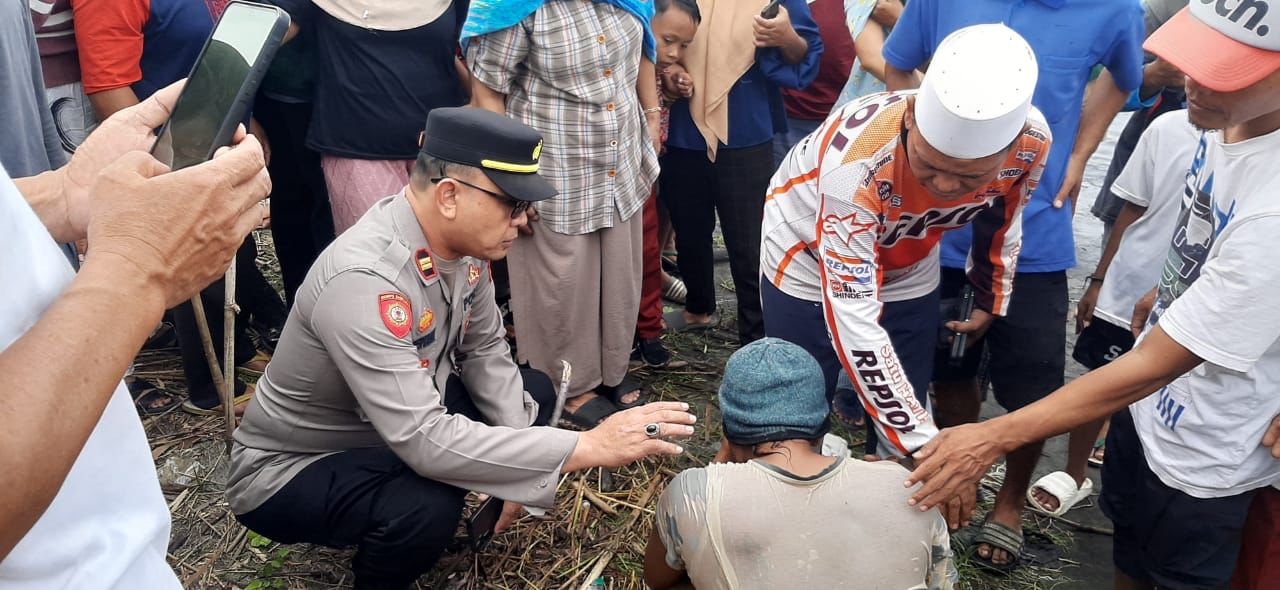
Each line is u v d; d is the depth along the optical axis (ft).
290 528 8.18
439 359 8.37
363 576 8.34
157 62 10.77
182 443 11.10
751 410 6.11
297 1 10.66
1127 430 8.41
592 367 11.73
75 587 2.80
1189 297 6.59
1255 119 6.55
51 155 8.07
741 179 12.77
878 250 8.75
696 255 14.05
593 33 10.16
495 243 7.73
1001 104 6.47
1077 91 9.93
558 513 10.18
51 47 10.09
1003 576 10.05
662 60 12.35
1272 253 6.20
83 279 2.74
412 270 7.58
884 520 5.92
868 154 7.53
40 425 2.39
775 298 9.62
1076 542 10.65
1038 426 6.69
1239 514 7.63
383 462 8.20
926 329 9.80
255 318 13.10
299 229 12.73
